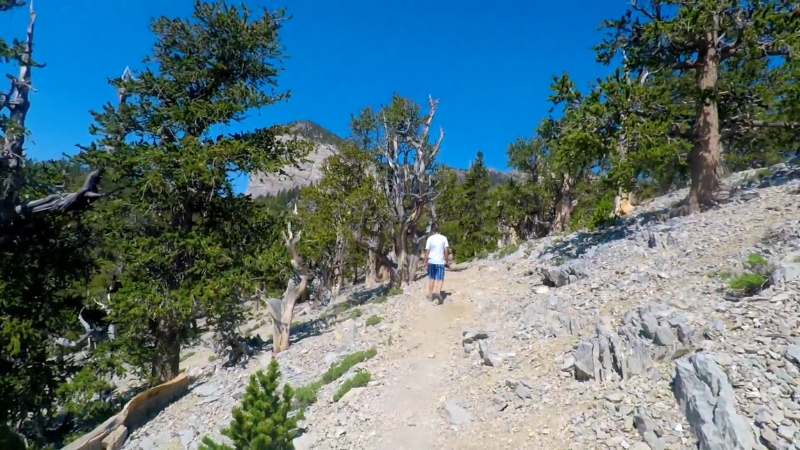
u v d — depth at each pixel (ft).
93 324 64.23
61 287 59.72
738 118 54.54
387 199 74.84
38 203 52.80
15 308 52.03
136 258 59.98
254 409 22.49
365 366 35.01
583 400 22.80
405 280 73.36
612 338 24.75
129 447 37.14
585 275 40.63
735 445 16.74
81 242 60.44
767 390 18.79
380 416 26.99
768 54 48.85
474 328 36.27
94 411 56.24
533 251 63.93
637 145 47.52
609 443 19.49
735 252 33.14
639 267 37.17
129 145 63.26
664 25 49.26
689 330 23.79
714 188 50.60
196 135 67.92
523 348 30.60
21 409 51.80
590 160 52.29
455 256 119.24
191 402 42.29
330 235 80.23
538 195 134.10
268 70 76.38
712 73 51.88
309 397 31.86
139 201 62.75
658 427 19.21
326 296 101.60
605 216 63.26
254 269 63.05
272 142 74.02
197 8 69.36
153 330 63.67
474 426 23.86
